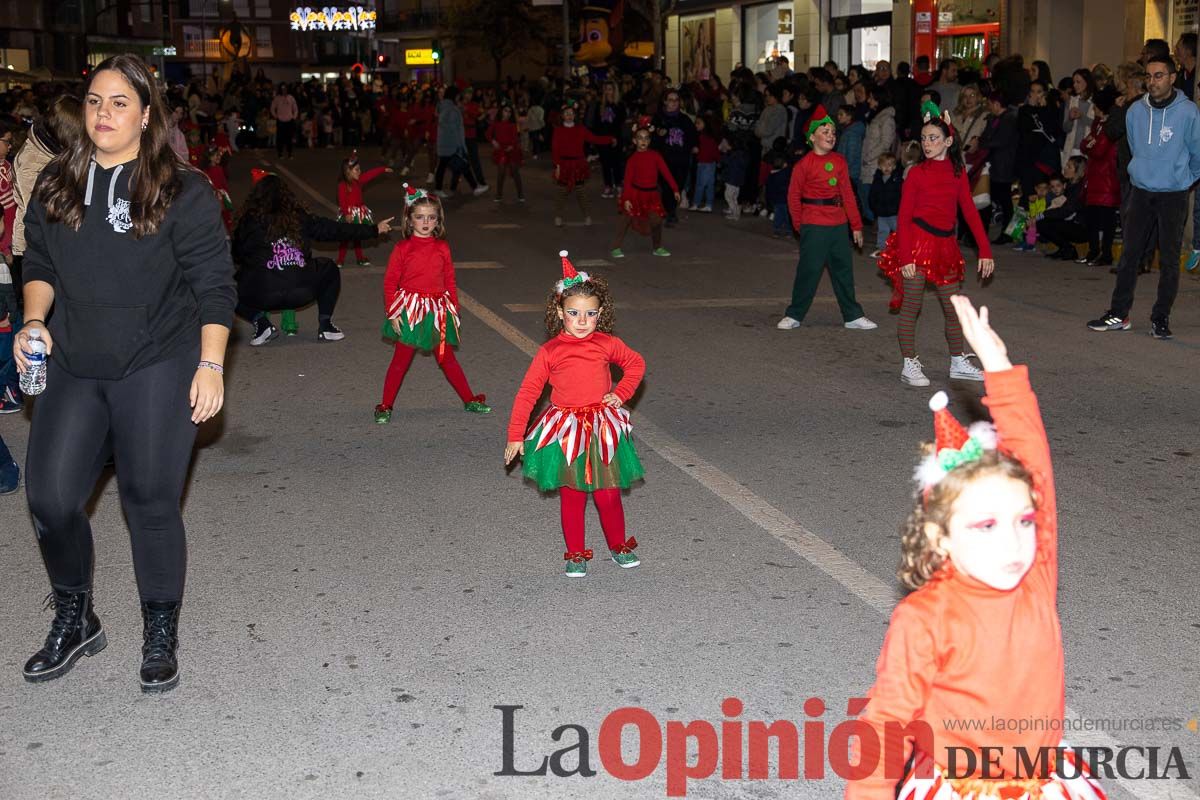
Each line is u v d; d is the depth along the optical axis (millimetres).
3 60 58438
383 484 6797
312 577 5480
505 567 5582
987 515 2547
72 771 3908
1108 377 8992
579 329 5371
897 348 10180
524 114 34875
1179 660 4590
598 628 4922
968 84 16672
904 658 2684
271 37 97250
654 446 7465
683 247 16469
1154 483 6656
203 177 4371
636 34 40625
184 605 5184
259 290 10242
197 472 7031
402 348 7977
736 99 20406
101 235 4156
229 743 4066
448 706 4297
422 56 77125
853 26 31297
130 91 4137
